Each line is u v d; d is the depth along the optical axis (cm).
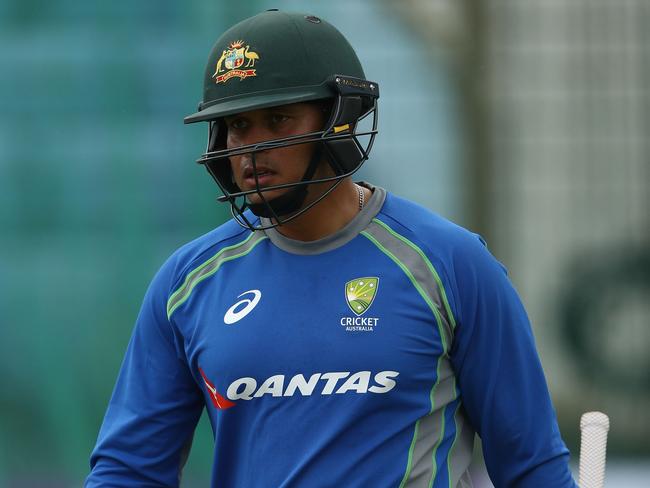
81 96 2547
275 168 963
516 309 991
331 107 980
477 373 979
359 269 973
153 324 1036
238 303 986
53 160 2542
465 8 2858
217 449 994
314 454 945
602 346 2914
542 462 988
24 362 2502
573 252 2936
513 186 2925
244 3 2556
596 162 2939
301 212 967
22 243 2538
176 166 2545
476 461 2297
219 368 976
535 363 998
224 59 977
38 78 2548
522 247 2934
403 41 2850
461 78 2862
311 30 986
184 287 1017
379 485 946
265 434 963
